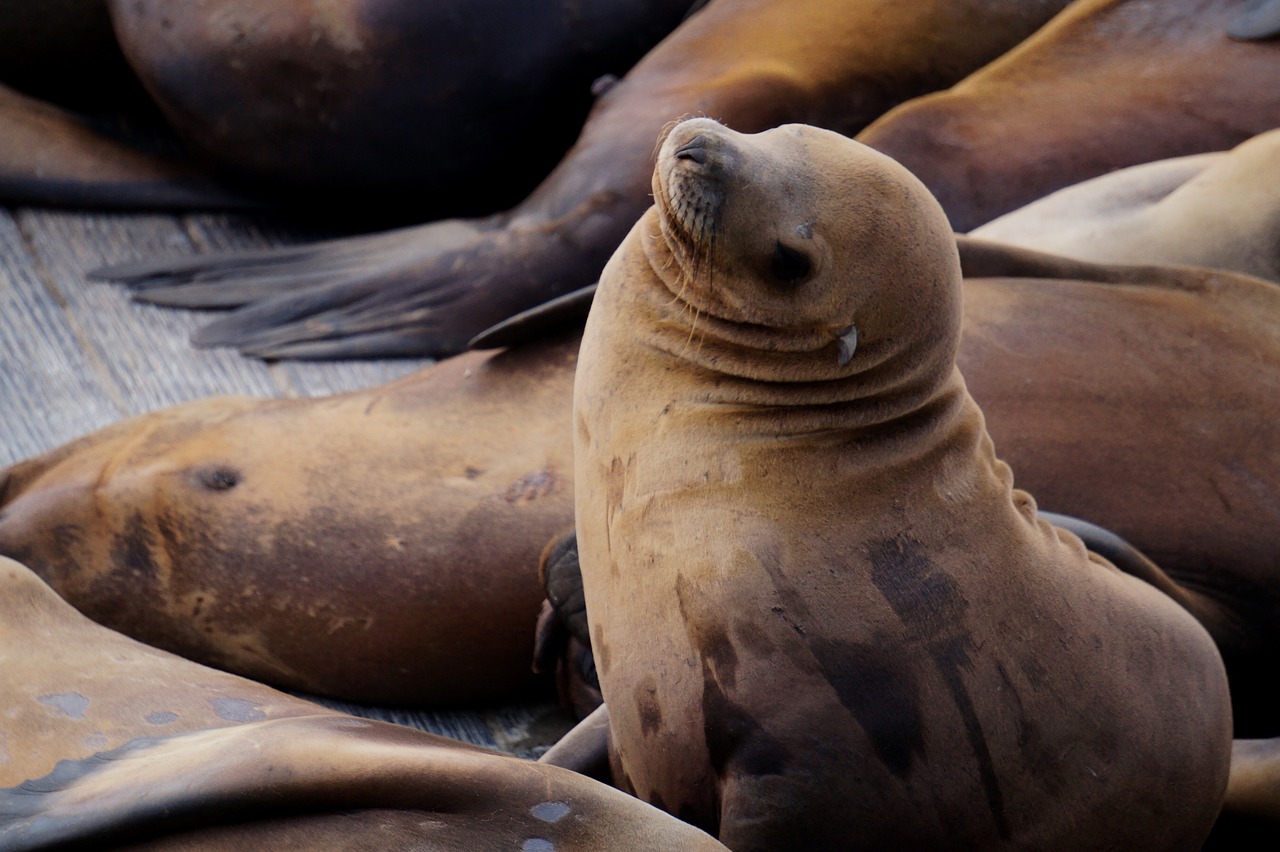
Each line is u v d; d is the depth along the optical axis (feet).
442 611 52.90
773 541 36.52
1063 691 36.45
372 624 53.36
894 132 72.90
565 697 50.93
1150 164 67.36
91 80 80.43
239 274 71.46
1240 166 62.34
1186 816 38.83
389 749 31.76
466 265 70.54
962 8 80.02
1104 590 38.86
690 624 36.91
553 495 53.01
